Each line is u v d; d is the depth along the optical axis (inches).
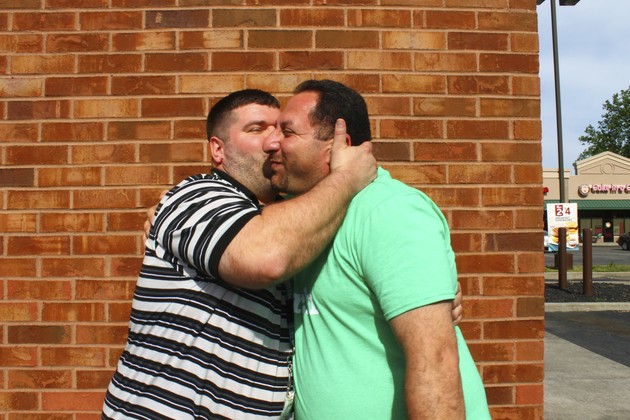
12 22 102.3
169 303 62.4
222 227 58.1
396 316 52.1
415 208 55.8
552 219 598.2
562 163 668.7
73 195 100.3
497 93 102.9
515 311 99.9
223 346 61.4
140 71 101.7
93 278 99.3
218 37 102.1
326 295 58.8
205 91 101.3
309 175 64.2
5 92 101.5
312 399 59.4
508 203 101.3
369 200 57.6
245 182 74.9
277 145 67.0
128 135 101.0
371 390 56.2
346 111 63.2
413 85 102.2
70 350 98.4
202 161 100.6
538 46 104.0
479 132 102.0
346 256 57.3
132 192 100.3
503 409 98.6
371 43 102.3
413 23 102.9
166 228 62.7
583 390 210.8
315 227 56.1
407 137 101.4
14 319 98.9
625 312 394.0
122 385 63.2
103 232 99.7
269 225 56.4
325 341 59.1
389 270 52.8
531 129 102.7
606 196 1812.3
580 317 375.9
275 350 64.2
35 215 100.1
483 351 99.2
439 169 101.3
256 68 101.7
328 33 102.3
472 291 99.8
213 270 58.4
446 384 50.0
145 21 102.3
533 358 99.3
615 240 1843.0
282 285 67.0
